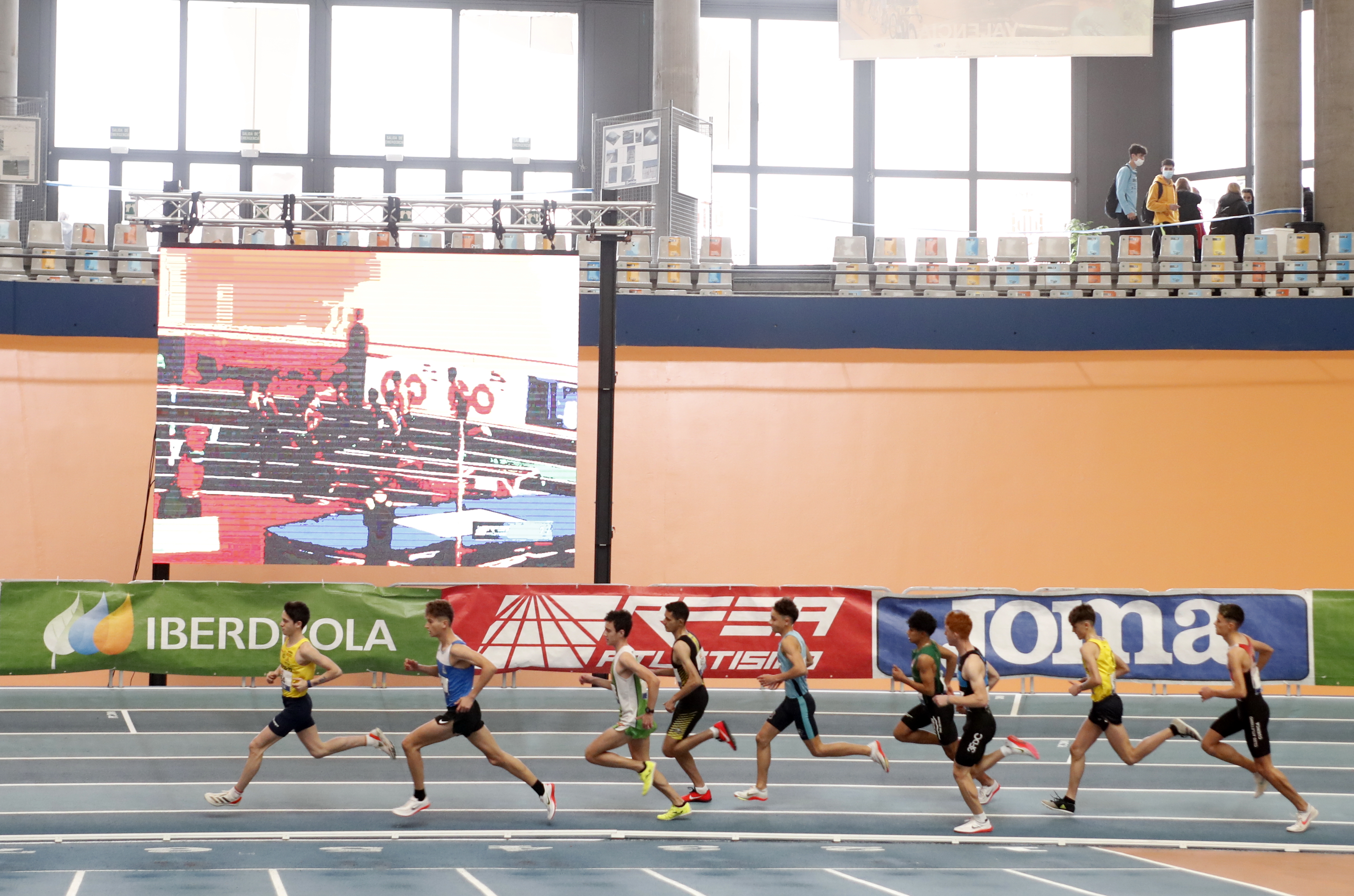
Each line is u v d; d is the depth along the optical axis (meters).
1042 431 18.03
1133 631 13.38
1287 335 19.11
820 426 18.19
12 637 12.59
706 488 17.39
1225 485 17.19
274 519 13.98
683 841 9.00
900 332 19.34
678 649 9.95
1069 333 19.25
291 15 26.22
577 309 14.55
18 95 25.19
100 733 12.00
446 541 14.21
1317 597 13.48
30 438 16.91
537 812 9.84
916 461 17.70
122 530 16.11
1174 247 19.98
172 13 25.94
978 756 9.36
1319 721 13.40
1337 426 17.89
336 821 9.37
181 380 13.95
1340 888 7.56
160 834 8.80
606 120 19.17
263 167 26.11
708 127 21.47
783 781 11.08
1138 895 7.16
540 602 13.18
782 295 20.19
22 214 21.05
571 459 14.43
